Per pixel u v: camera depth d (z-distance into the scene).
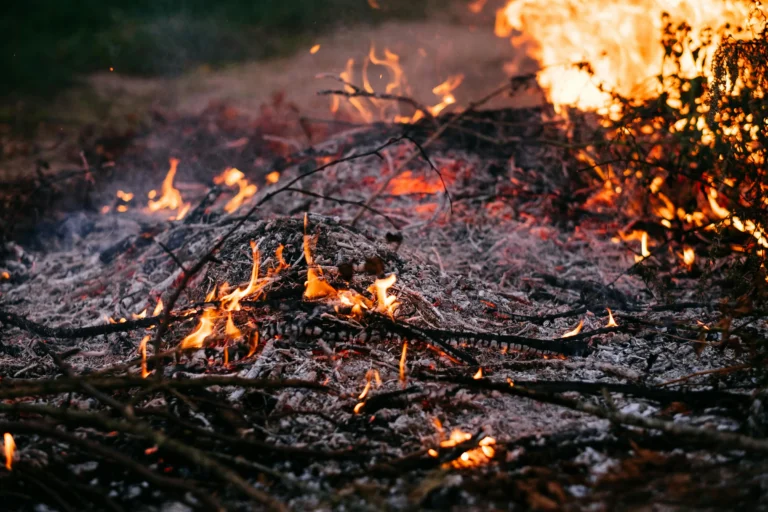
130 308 3.69
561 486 2.17
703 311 3.46
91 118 8.72
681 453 2.30
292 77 10.11
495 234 4.45
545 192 4.91
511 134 5.35
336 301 3.10
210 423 2.55
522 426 2.53
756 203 3.53
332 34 12.68
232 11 13.84
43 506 2.19
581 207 4.82
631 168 4.41
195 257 3.76
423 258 3.85
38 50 12.56
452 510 2.09
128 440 2.47
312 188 4.96
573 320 3.43
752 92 3.65
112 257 4.39
